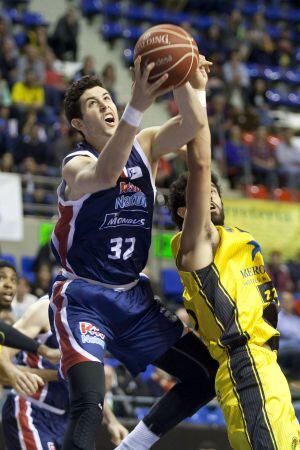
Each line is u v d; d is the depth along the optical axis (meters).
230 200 15.02
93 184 3.97
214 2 21.36
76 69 17.84
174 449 7.97
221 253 4.51
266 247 15.03
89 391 4.04
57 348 5.66
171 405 4.61
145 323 4.50
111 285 4.41
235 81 18.39
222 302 4.43
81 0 20.19
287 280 13.68
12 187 13.10
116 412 8.23
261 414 4.21
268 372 4.32
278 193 16.08
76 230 4.32
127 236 4.37
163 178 13.85
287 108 19.75
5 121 14.44
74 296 4.33
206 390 4.63
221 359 4.41
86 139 4.46
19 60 16.11
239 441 4.27
